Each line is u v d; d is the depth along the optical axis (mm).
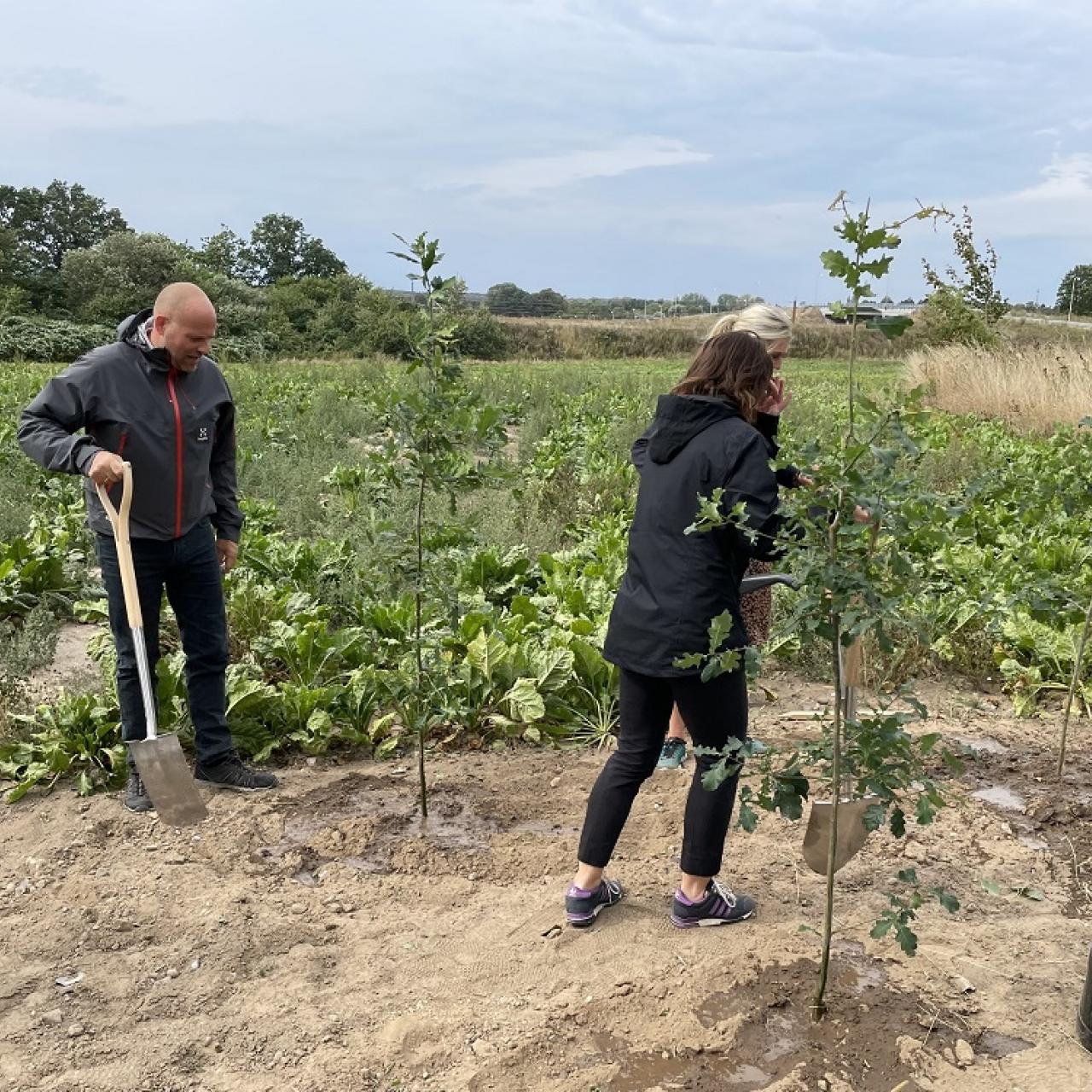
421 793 4430
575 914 3629
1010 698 5832
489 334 46531
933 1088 2912
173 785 4059
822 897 3848
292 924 3699
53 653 6434
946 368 18938
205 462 4469
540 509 9758
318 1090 2920
